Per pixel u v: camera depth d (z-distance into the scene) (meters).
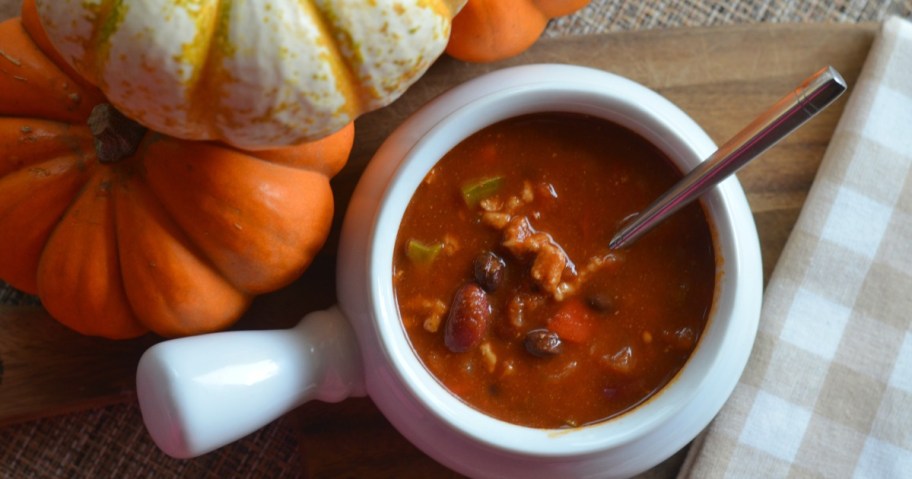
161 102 0.47
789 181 0.58
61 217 0.52
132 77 0.46
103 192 0.51
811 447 0.57
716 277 0.52
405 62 0.48
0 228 0.52
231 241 0.51
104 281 0.52
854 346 0.57
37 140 0.51
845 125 0.58
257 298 0.56
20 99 0.51
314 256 0.54
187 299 0.52
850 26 0.59
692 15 0.60
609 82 0.53
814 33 0.58
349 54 0.47
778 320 0.57
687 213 0.52
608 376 0.52
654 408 0.51
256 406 0.49
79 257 0.51
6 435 0.57
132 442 0.57
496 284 0.52
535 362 0.52
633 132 0.52
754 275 0.52
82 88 0.51
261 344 0.50
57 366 0.55
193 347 0.49
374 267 0.50
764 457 0.57
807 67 0.58
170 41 0.45
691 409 0.52
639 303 0.53
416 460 0.56
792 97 0.46
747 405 0.57
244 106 0.47
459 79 0.57
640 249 0.53
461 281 0.52
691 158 0.51
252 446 0.58
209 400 0.48
